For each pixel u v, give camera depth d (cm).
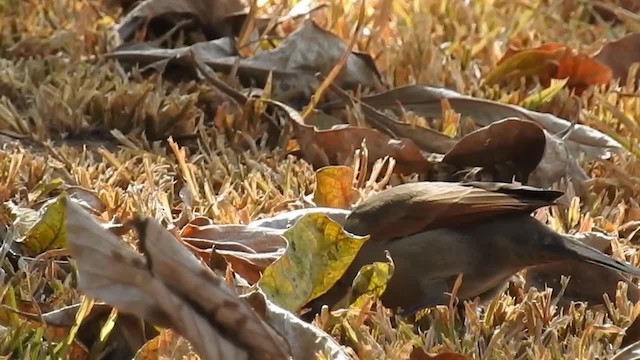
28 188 803
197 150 935
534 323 659
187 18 1120
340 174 788
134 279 520
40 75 1020
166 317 527
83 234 511
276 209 785
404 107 1002
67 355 592
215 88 1002
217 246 711
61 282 670
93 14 1179
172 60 1041
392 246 687
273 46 1105
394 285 689
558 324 651
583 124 984
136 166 867
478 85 1061
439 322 664
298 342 573
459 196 681
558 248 666
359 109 949
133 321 624
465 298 698
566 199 846
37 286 659
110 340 625
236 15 1120
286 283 643
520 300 711
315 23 1050
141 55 1053
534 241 669
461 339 645
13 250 705
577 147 933
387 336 631
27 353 570
